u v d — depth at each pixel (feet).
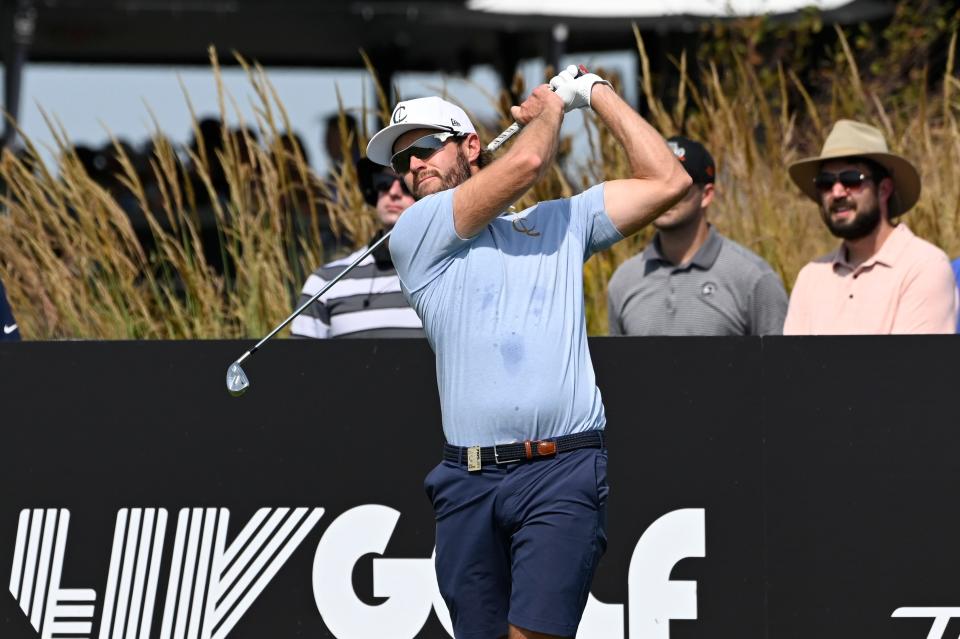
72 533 47.03
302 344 47.55
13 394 47.24
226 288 66.80
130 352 47.47
